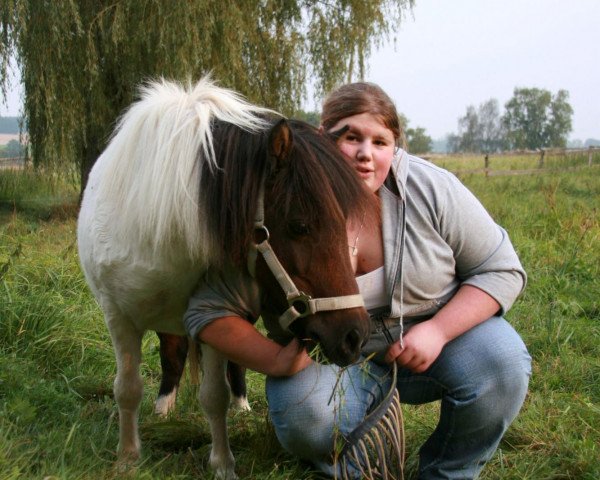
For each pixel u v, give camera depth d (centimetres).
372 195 200
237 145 192
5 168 1381
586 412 305
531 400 313
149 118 206
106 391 329
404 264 212
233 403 320
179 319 238
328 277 184
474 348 217
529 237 707
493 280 219
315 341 192
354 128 205
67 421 266
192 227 192
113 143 230
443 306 224
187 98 206
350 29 1080
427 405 311
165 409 312
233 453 264
